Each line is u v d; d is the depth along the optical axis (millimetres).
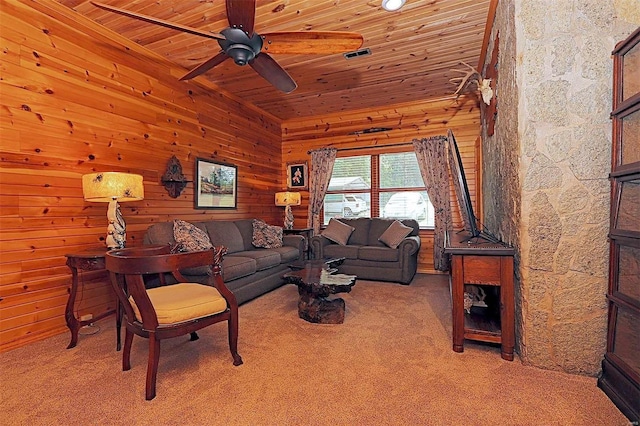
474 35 3121
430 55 3531
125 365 1956
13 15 2338
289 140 6031
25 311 2396
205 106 4184
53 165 2574
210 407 1581
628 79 1634
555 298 1883
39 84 2484
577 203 1833
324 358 2100
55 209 2586
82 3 2568
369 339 2404
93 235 2855
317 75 4055
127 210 3178
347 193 5672
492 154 3107
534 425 1429
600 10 1795
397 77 4141
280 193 5367
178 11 2674
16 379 1855
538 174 1911
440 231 4852
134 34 3049
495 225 2980
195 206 3994
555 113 1871
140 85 3301
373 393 1689
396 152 5289
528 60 1921
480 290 2828
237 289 3234
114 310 2957
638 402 1430
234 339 2035
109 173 2469
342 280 2801
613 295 1691
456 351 2174
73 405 1601
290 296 3658
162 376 1883
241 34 2148
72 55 2705
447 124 4977
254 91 4586
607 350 1738
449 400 1618
